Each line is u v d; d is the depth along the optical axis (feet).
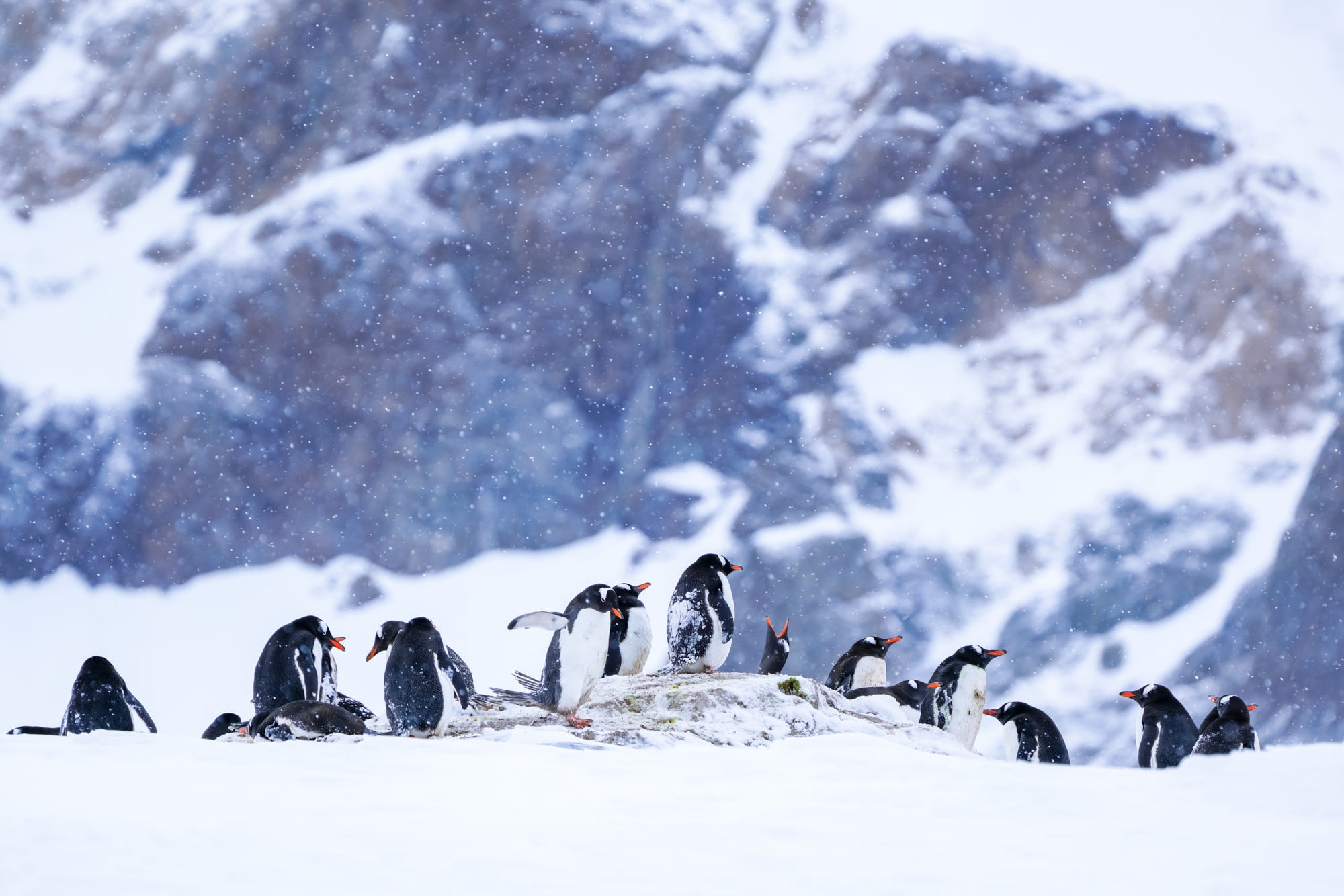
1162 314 594.65
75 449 542.16
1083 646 492.54
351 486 565.12
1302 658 484.74
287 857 50.52
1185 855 50.93
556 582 550.36
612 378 601.21
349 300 577.43
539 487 576.20
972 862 50.42
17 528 529.04
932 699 134.41
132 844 52.24
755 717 112.16
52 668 501.97
